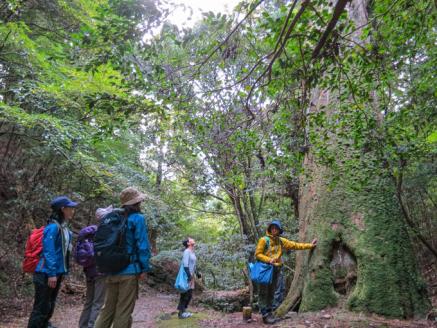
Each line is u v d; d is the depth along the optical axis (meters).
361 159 4.70
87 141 7.02
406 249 5.10
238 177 6.04
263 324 5.05
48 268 4.06
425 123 4.81
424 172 7.29
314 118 4.08
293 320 4.91
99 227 3.46
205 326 5.43
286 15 3.22
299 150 4.18
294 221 9.46
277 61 3.67
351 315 4.67
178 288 6.24
